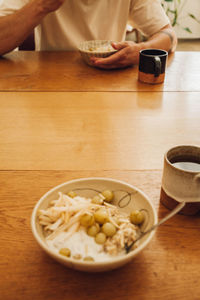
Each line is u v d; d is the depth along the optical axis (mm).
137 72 1062
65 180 567
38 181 564
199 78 1017
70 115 788
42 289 395
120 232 412
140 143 678
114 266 361
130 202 471
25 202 518
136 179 571
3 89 916
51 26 1396
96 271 366
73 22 1403
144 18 1381
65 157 630
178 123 759
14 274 411
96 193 489
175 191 484
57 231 421
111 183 480
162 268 420
